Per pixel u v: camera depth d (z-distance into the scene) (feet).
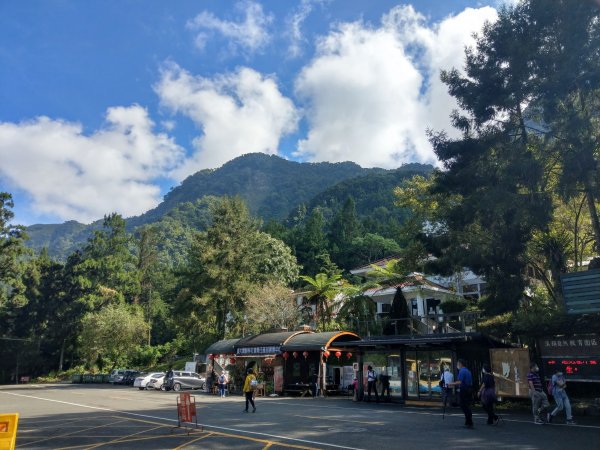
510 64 63.16
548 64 59.72
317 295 133.69
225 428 47.91
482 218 66.23
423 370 71.87
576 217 70.08
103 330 190.70
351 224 310.04
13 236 207.62
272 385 105.09
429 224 93.45
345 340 98.53
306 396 97.45
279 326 136.67
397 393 76.07
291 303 142.20
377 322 112.98
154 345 250.16
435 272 73.56
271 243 188.44
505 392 61.57
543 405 48.16
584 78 55.62
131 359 208.64
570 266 81.30
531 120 66.95
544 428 44.93
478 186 66.64
